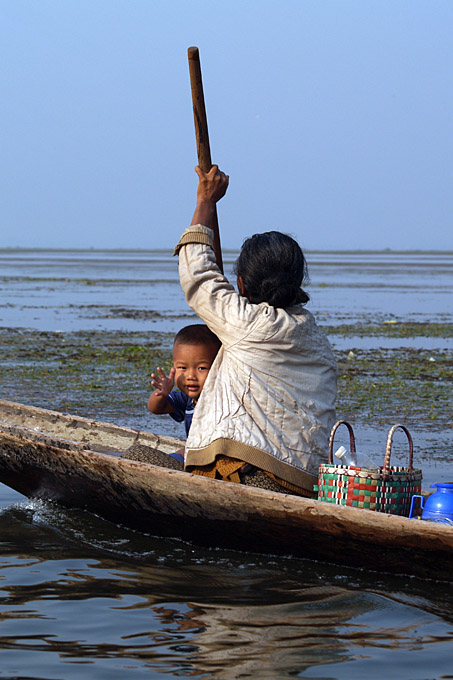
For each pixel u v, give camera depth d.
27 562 11.36
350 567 10.84
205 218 11.54
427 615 9.42
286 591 10.16
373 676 7.92
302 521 10.47
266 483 10.85
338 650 8.52
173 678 7.85
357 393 28.19
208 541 11.88
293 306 11.20
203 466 11.09
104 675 7.89
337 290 101.00
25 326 50.88
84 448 12.52
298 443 10.89
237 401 10.84
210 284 11.05
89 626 9.07
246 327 10.81
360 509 10.04
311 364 11.15
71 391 27.31
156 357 36.84
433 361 37.09
